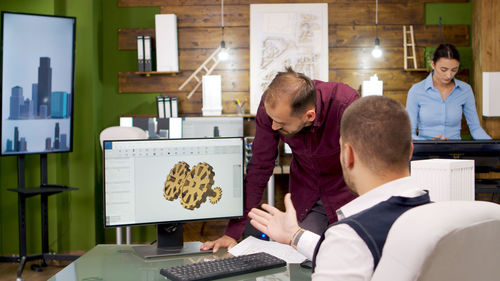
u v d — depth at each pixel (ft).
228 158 6.54
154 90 16.49
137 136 12.17
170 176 6.34
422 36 16.42
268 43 16.26
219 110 15.94
